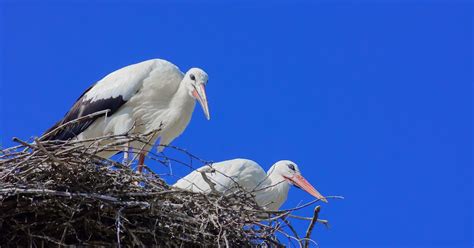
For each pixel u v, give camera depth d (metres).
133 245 12.10
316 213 12.53
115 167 12.34
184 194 12.70
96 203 11.88
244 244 12.79
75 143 12.60
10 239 11.80
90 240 12.09
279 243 12.92
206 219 12.53
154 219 12.27
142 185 12.55
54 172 11.88
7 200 11.62
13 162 11.97
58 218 11.85
